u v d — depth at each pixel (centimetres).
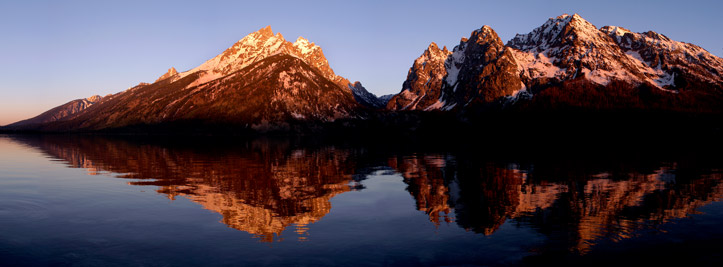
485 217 2802
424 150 10331
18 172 5184
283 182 4434
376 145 13200
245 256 2023
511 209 3061
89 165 6116
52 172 5200
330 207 3122
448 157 7950
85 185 4106
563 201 3366
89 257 2009
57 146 11681
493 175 5050
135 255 2038
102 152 9044
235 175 5012
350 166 6206
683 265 1923
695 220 2709
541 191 3856
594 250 2122
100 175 4912
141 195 3553
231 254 2050
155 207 3067
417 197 3541
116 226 2536
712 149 10694
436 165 6353
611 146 12206
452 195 3644
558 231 2455
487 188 4031
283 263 1934
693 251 2102
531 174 5150
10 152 8994
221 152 9306
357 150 10425
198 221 2661
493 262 1958
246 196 3559
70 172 5206
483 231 2456
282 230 2470
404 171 5528
